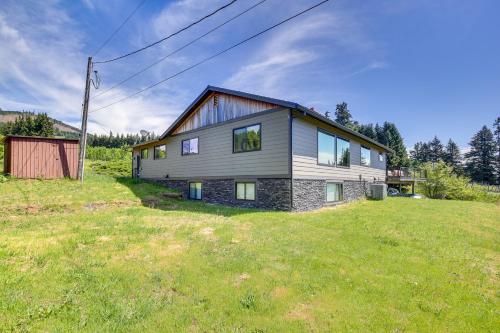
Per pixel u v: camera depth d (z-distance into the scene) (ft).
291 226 27.30
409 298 13.39
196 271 15.72
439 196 94.43
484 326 11.28
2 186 40.68
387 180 85.35
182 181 58.08
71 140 52.65
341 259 18.24
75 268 15.43
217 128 49.21
